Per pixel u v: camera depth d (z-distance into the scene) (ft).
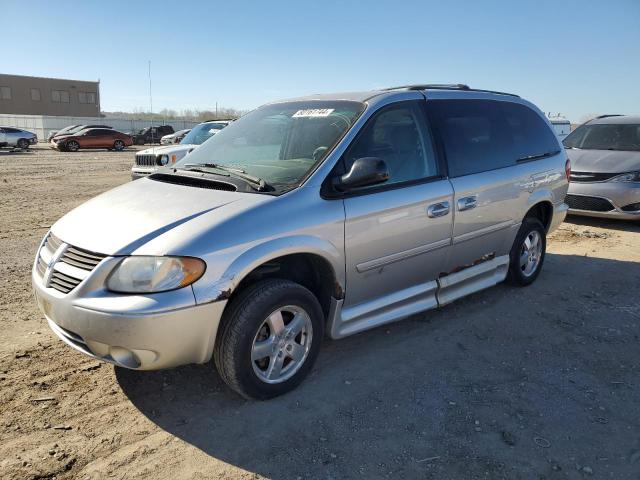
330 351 13.47
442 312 16.11
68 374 11.94
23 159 80.79
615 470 9.21
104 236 10.08
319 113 13.47
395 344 13.91
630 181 27.20
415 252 13.35
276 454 9.48
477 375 12.37
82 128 113.80
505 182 15.90
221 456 9.41
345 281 11.94
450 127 14.78
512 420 10.61
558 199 18.84
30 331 14.08
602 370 12.73
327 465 9.21
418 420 10.55
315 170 11.62
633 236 26.37
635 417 10.80
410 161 13.44
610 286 18.67
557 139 19.33
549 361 13.12
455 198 14.15
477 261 15.72
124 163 75.31
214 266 9.71
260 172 12.15
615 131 31.83
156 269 9.37
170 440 9.82
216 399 11.16
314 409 10.85
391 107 13.41
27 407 10.62
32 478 8.70
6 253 22.09
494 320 15.53
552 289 18.25
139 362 9.62
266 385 10.86
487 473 9.09
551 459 9.46
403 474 9.04
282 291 10.64
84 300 9.51
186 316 9.46
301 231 10.86
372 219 12.12
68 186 46.55
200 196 11.14
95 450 9.47
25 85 217.36
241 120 15.31
